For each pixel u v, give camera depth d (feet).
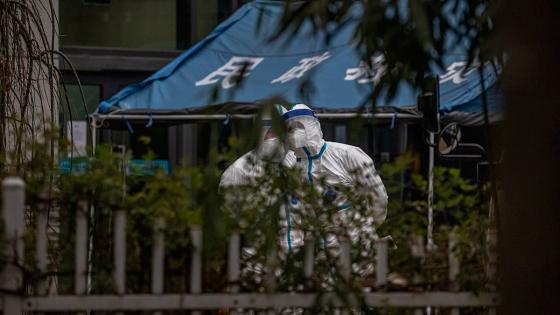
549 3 21.67
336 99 66.28
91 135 67.87
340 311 29.53
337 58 70.13
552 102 21.83
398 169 31.60
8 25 45.65
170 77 71.36
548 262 22.18
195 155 88.99
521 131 22.18
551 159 21.98
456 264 30.19
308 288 29.45
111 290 29.22
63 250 29.40
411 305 29.86
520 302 22.57
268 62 71.82
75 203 29.25
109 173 29.81
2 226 28.09
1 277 28.09
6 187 27.96
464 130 75.72
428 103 55.47
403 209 31.27
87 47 89.40
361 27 24.18
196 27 91.97
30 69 44.45
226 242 29.19
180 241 29.01
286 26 24.25
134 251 29.37
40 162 30.17
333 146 51.55
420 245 30.50
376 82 26.12
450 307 30.32
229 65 72.69
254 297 29.12
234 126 24.11
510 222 22.62
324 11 23.95
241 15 78.38
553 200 22.06
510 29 22.24
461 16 25.77
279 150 27.78
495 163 26.12
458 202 30.81
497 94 23.75
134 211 29.25
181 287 29.45
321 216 30.50
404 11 23.81
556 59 21.74
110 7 90.02
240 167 37.60
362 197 31.35
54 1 66.33
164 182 29.60
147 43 91.04
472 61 26.48
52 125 31.01
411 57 25.09
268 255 29.37
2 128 41.32
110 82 89.97
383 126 69.92
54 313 29.91
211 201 26.76
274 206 29.58
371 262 30.45
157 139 88.79
